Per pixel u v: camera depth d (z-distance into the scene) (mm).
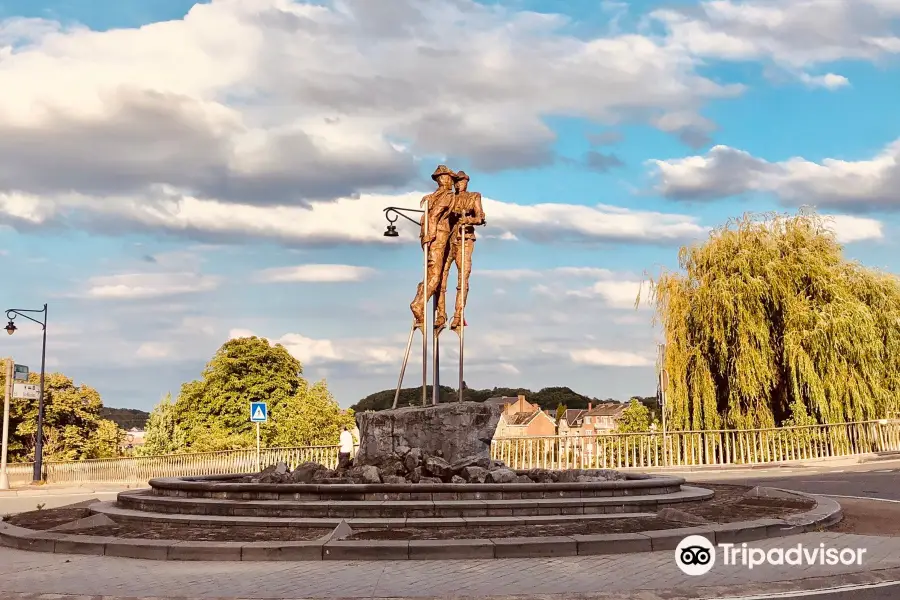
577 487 13484
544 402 111312
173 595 7918
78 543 10695
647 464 27938
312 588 8172
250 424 51531
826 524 12102
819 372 28938
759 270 30188
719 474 24391
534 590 8016
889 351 30281
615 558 9727
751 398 29469
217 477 17422
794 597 7688
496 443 26656
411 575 8797
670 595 7762
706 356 30562
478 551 9844
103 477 39750
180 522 12531
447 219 18734
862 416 28953
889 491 17750
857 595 7734
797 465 26547
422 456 15680
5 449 33188
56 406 57281
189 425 53656
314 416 46219
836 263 31250
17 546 11336
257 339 53656
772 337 30141
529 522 11914
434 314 18547
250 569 9266
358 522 11844
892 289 31219
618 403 95000
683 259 31719
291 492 13258
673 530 10844
